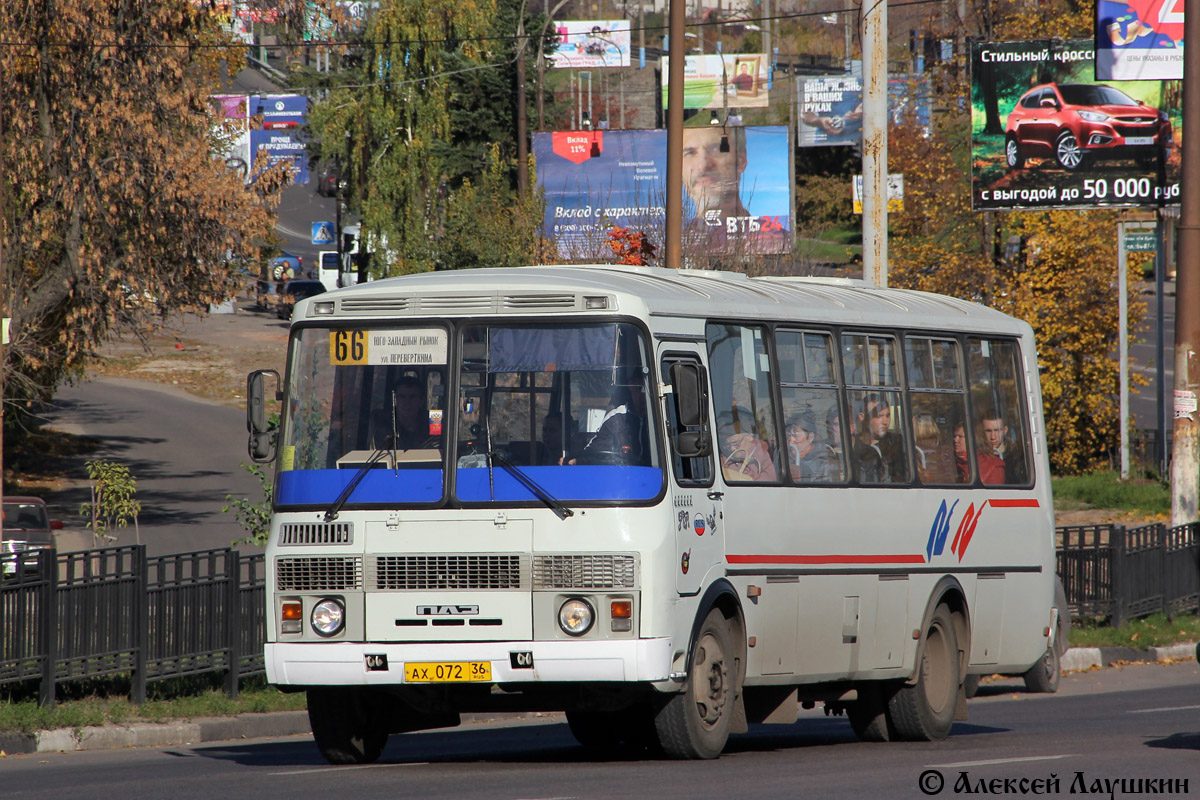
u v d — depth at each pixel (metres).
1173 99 96.81
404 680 27.78
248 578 44.31
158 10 88.94
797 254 99.75
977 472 38.59
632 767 28.56
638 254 76.69
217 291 94.31
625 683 27.64
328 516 28.45
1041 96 98.50
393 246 136.00
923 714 35.91
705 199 169.12
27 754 36.28
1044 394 109.38
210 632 42.75
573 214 167.38
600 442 27.81
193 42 93.88
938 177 116.62
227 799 24.56
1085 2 115.69
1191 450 68.19
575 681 27.33
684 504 28.44
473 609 27.67
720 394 30.64
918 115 134.25
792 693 33.09
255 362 177.38
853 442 34.38
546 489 27.72
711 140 169.75
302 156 182.25
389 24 136.25
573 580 27.34
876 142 59.03
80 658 39.16
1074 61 98.06
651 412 28.12
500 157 174.88
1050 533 41.38
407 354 28.88
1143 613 64.69
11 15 85.62
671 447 28.45
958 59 121.88
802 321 33.47
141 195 88.50
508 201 120.12
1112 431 110.25
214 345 185.88
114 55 87.00
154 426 140.88
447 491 28.02
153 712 39.94
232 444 133.62
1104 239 108.50
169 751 36.50
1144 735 34.56
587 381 28.12
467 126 177.38
